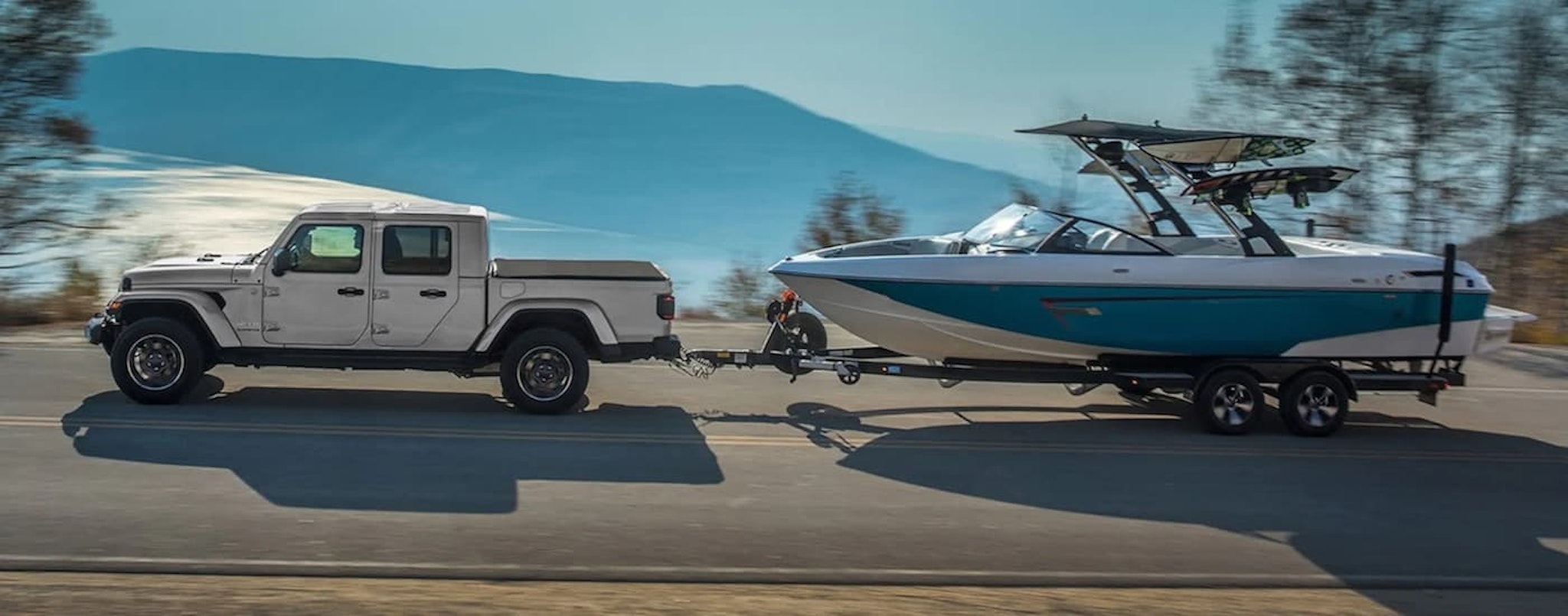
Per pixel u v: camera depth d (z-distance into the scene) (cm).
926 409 1187
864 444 1023
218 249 1903
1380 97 2023
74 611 574
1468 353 1127
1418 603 669
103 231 1902
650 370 1340
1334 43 2036
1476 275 1124
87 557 657
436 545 705
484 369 1131
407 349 1063
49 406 1041
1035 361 1134
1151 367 1133
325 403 1101
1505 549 782
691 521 776
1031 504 852
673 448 977
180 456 887
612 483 862
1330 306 1100
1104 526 802
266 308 1055
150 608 582
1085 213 1573
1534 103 1997
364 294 1054
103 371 1207
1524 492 934
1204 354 1112
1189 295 1091
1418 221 2073
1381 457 1043
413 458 910
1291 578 707
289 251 1054
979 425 1124
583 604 611
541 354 1067
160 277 1054
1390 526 826
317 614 579
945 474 930
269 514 752
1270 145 1120
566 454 941
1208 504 868
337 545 697
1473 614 653
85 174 1886
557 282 1066
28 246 1820
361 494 805
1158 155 1174
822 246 1958
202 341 1067
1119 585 683
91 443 916
